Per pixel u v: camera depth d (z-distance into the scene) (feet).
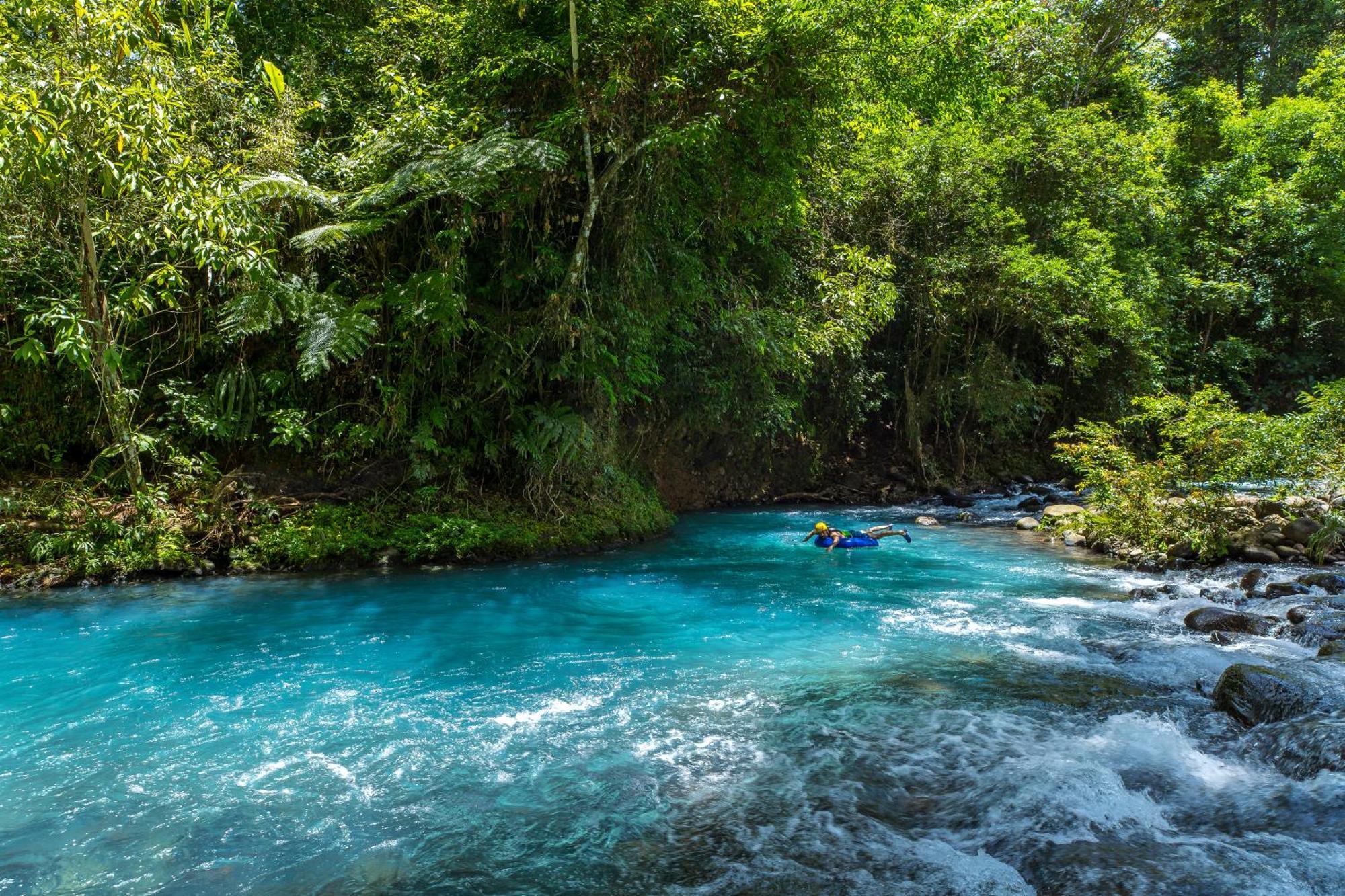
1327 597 20.67
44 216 24.06
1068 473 60.29
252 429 28.17
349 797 10.94
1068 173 55.52
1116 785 11.03
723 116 30.17
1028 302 51.80
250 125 28.14
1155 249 65.77
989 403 53.11
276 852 9.49
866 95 35.01
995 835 9.83
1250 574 24.44
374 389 29.53
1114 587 25.53
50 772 11.64
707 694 15.23
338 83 32.83
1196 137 81.51
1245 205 74.84
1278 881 8.45
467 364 30.48
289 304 25.99
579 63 29.09
